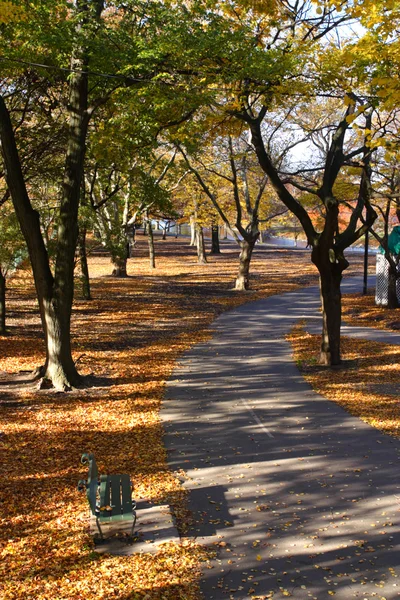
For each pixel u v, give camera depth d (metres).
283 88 12.66
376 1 8.81
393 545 7.01
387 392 14.56
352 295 34.88
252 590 6.07
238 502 8.29
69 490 8.64
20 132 18.19
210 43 11.81
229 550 6.91
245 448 10.62
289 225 60.03
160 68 12.54
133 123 13.48
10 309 26.75
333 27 14.05
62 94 17.73
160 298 32.62
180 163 28.86
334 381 15.77
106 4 14.15
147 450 10.47
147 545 6.91
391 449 10.52
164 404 13.52
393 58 9.95
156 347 20.52
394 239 30.39
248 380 15.91
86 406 13.20
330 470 9.51
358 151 16.84
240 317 27.89
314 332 23.86
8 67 13.52
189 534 7.31
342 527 7.49
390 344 20.78
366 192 17.14
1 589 6.01
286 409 13.16
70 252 14.50
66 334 14.68
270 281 42.19
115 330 23.55
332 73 12.07
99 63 12.38
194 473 9.41
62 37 11.80
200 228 51.34
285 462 9.89
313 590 6.08
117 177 26.84
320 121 24.89
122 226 29.11
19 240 20.06
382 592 6.04
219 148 30.84
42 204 23.98
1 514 7.80
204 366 17.66
